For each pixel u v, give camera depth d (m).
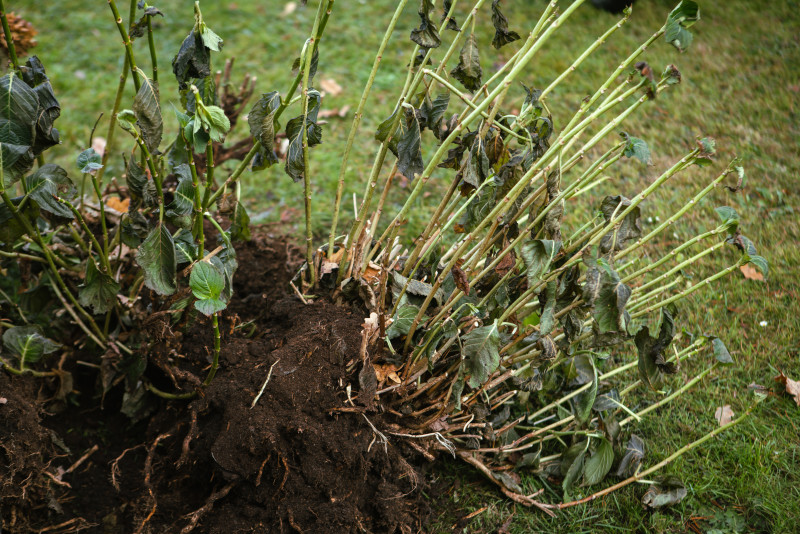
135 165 1.96
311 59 1.92
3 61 2.33
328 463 1.92
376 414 2.03
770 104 4.12
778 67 4.45
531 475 2.32
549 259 1.76
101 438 2.33
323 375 2.01
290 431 1.91
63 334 2.38
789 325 2.80
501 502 2.23
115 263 2.33
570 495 2.25
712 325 2.82
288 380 1.99
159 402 2.27
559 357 2.21
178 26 5.14
